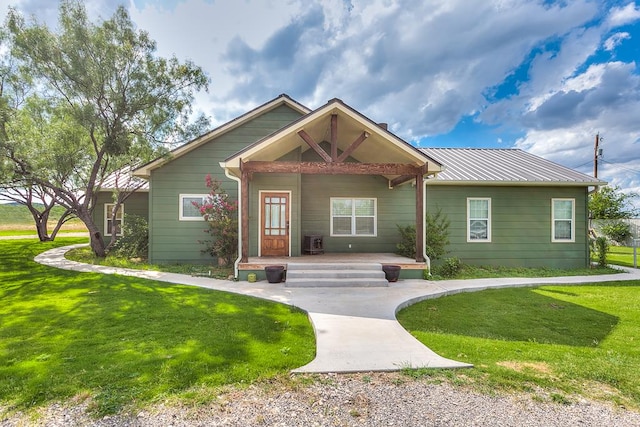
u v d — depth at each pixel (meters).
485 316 5.50
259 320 4.89
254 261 8.45
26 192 16.47
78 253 12.34
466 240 10.89
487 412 2.50
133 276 8.34
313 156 10.96
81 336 4.11
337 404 2.61
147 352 3.60
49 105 11.53
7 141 9.63
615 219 20.67
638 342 4.24
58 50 9.93
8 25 9.53
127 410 2.49
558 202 11.11
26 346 3.76
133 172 10.46
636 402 2.64
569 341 4.32
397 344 3.88
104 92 10.52
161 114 10.77
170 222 10.64
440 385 2.91
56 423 2.35
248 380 2.97
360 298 6.21
